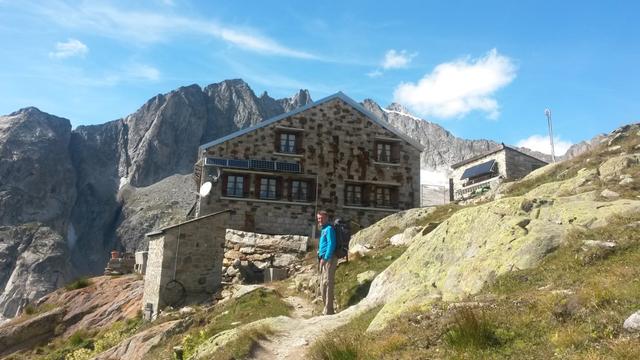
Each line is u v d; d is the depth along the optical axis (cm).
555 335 608
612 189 1479
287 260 2506
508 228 1052
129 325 2183
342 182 3594
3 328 2691
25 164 16612
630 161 1766
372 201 3641
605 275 750
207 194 3169
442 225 1276
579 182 1800
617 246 859
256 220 3369
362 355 739
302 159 3547
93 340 2195
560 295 716
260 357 964
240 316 1537
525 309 714
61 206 16875
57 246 13700
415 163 3762
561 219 1094
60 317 2767
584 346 568
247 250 2561
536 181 2478
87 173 19275
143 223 16212
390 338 741
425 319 787
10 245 13425
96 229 17088
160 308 2077
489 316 703
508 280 901
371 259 1773
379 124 3744
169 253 2134
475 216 1196
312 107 3650
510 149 5362
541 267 903
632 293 643
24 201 15838
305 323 1181
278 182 3500
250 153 3475
